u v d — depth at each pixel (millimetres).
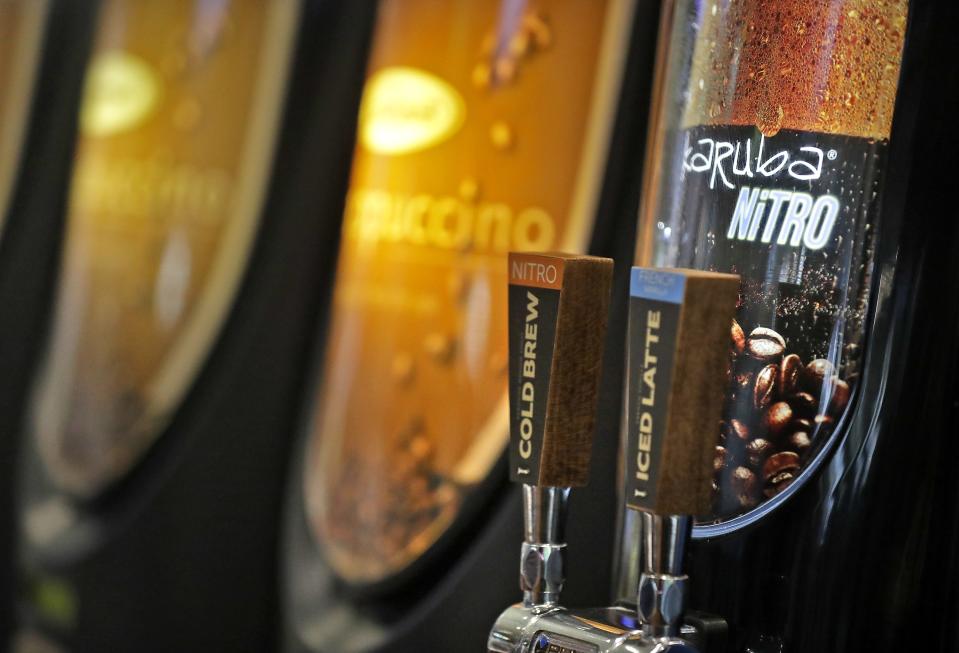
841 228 534
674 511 464
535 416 523
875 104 531
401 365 927
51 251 1558
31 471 1406
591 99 824
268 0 1210
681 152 573
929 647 556
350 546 960
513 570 811
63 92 1568
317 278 1137
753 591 542
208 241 1224
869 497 534
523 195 852
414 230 931
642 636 488
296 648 979
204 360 1200
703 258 557
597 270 514
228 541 1151
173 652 1174
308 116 1188
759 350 540
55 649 1304
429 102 930
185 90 1284
